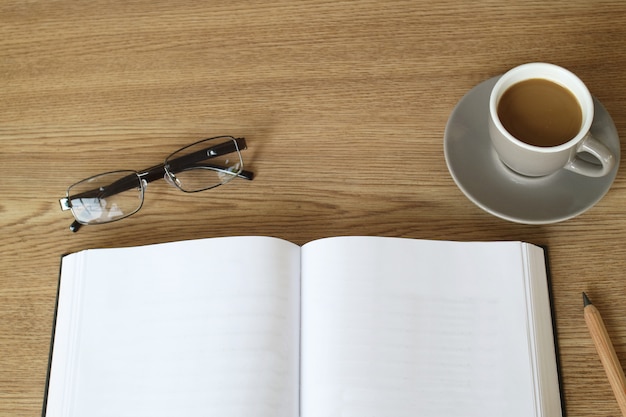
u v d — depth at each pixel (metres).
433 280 0.63
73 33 0.77
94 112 0.74
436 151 0.70
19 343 0.67
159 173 0.70
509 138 0.60
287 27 0.75
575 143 0.58
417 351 0.61
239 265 0.64
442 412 0.60
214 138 0.71
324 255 0.63
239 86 0.73
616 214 0.66
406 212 0.68
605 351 0.61
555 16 0.73
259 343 0.62
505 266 0.63
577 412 0.62
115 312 0.65
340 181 0.70
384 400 0.60
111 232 0.70
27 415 0.65
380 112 0.71
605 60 0.71
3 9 0.78
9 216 0.71
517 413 0.60
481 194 0.66
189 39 0.75
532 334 0.62
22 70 0.76
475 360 0.61
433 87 0.72
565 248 0.66
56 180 0.72
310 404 0.61
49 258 0.69
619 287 0.64
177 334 0.63
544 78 0.62
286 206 0.69
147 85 0.74
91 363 0.64
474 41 0.73
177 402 0.62
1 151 0.73
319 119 0.72
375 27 0.74
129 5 0.77
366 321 0.62
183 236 0.69
